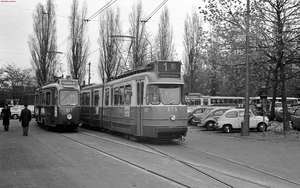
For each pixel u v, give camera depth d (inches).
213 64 902.4
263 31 805.2
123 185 313.3
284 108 849.5
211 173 378.0
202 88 1932.8
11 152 518.6
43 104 1019.9
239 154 530.9
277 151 566.3
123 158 464.4
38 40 1785.2
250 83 975.0
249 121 908.0
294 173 396.8
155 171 379.6
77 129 1042.1
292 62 854.5
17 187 306.0
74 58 1694.1
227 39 848.3
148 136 625.9
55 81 967.0
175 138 664.4
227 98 1782.7
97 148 567.8
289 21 799.1
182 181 332.8
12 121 1517.0
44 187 306.0
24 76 2393.0
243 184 331.0
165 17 1615.4
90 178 341.7
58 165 410.9
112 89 836.6
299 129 1002.1
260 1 802.8
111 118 832.3
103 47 1612.9
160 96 625.3
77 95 915.4
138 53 1489.9
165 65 640.4
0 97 2329.0
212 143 671.1
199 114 1232.8
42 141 677.3
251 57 839.1
